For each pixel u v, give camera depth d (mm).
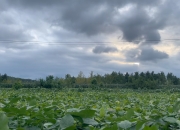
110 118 3014
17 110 2520
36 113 2549
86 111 2221
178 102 3172
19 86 32219
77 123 2348
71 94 16391
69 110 2424
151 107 5988
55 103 4641
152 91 33438
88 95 15000
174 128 2758
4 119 1700
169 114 3156
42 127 2566
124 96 13102
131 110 2830
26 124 2521
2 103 3646
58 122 2328
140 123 2150
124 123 2232
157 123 2703
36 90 29578
